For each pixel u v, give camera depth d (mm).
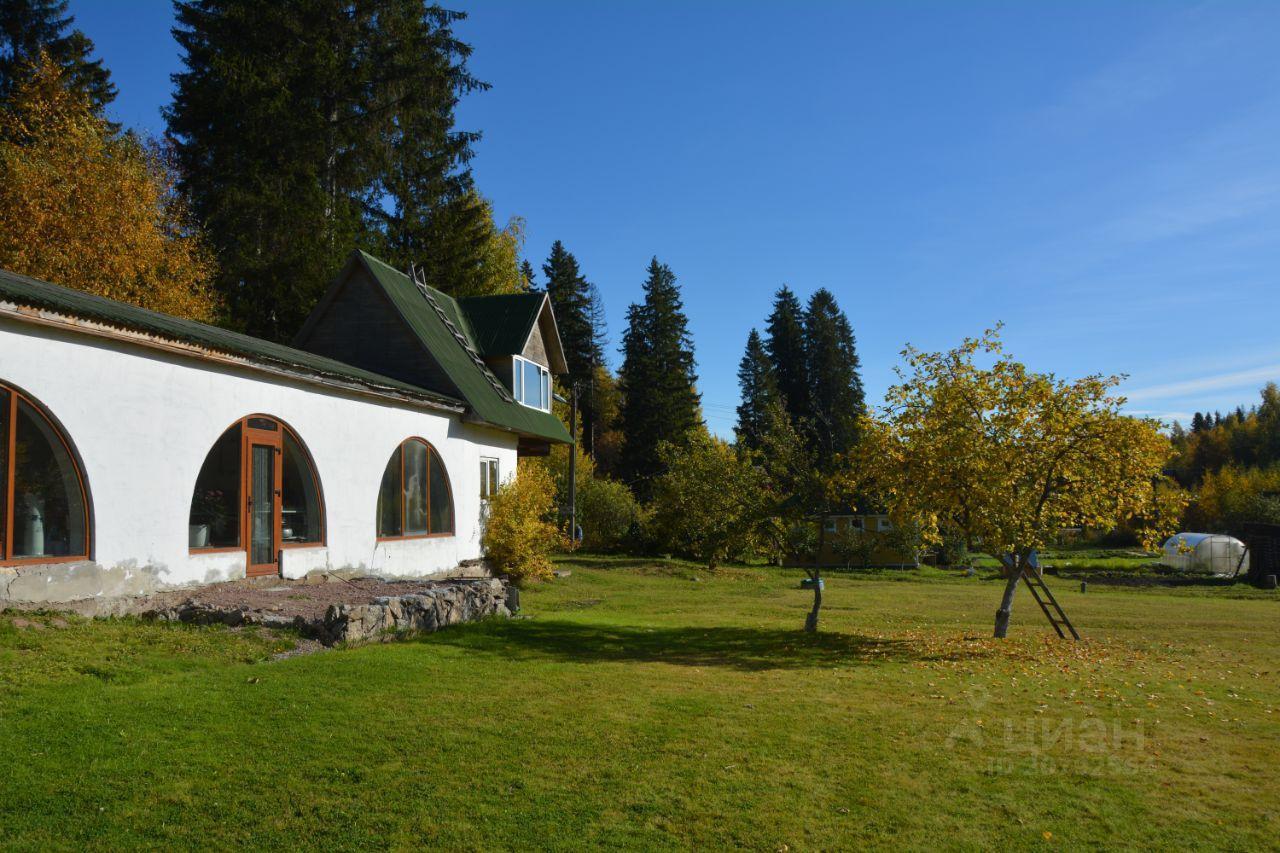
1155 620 21094
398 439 17734
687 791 6199
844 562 43531
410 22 32031
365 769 6312
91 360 10320
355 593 13094
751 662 12148
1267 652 15305
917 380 15289
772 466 17375
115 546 10586
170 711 7254
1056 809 6105
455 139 36344
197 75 30484
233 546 12906
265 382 13602
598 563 32188
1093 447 14352
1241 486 73688
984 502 14414
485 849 5137
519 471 23609
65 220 23891
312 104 30469
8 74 31953
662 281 65625
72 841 4930
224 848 4980
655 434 63781
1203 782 6805
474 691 8906
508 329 25469
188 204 30000
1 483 9219
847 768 6855
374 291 21219
